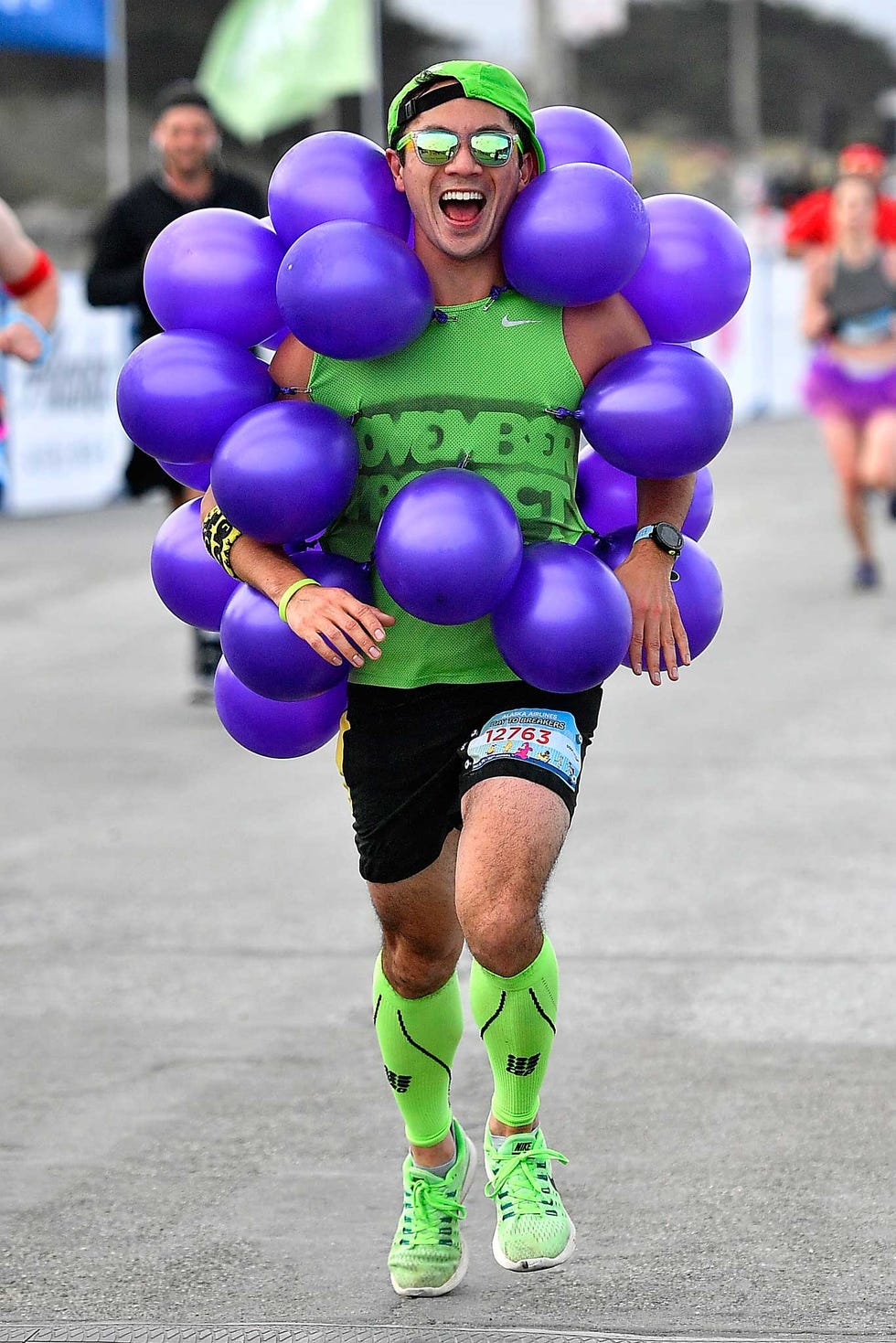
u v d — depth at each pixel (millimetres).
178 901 16547
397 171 9516
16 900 16625
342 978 14578
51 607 31328
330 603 9055
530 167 9602
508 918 8820
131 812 19578
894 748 21391
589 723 9680
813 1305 9352
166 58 128625
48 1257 10133
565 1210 10227
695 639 10250
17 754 22016
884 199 30984
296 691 9562
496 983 9352
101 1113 12117
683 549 10227
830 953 14781
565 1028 13398
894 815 18672
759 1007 13695
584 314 9500
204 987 14406
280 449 9133
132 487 24516
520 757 9148
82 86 125000
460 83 9109
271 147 110062
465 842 9008
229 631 9547
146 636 29094
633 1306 9406
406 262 9094
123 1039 13383
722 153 180375
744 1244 10094
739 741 21906
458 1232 9789
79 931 15766
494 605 9164
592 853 17562
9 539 38031
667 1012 13625
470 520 8938
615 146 10125
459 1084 12516
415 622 9445
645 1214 10508
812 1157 11203
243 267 9648
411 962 9688
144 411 9586
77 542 37750
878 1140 11430
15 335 16484
